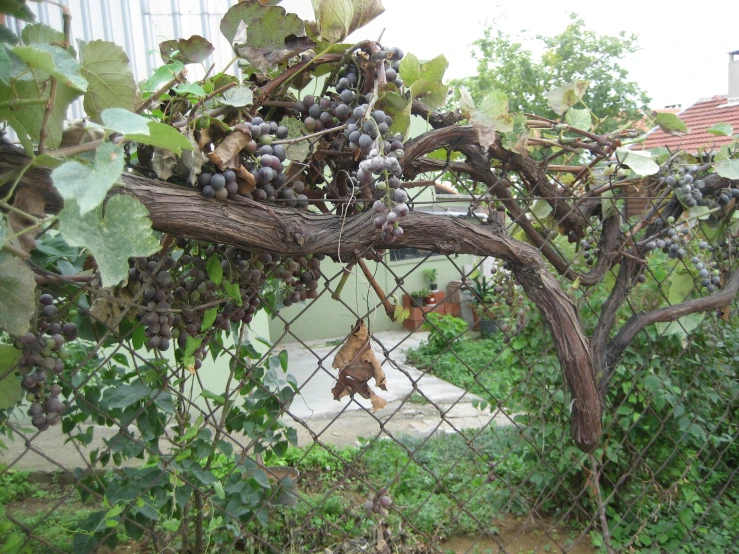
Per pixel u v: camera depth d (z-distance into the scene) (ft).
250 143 3.84
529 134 6.11
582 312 10.93
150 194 3.55
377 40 4.29
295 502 7.24
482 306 6.10
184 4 12.86
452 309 38.52
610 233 6.91
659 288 7.36
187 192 3.70
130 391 5.59
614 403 10.87
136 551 8.53
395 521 9.57
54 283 3.72
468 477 12.51
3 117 3.07
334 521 9.66
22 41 3.38
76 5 12.13
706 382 10.78
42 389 3.67
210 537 7.51
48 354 3.61
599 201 7.08
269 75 4.42
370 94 4.27
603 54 61.57
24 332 3.07
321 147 4.52
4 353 3.51
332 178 4.75
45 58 2.72
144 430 6.49
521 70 61.16
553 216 6.53
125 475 6.38
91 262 4.24
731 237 7.84
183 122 3.79
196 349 4.48
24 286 3.04
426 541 8.68
